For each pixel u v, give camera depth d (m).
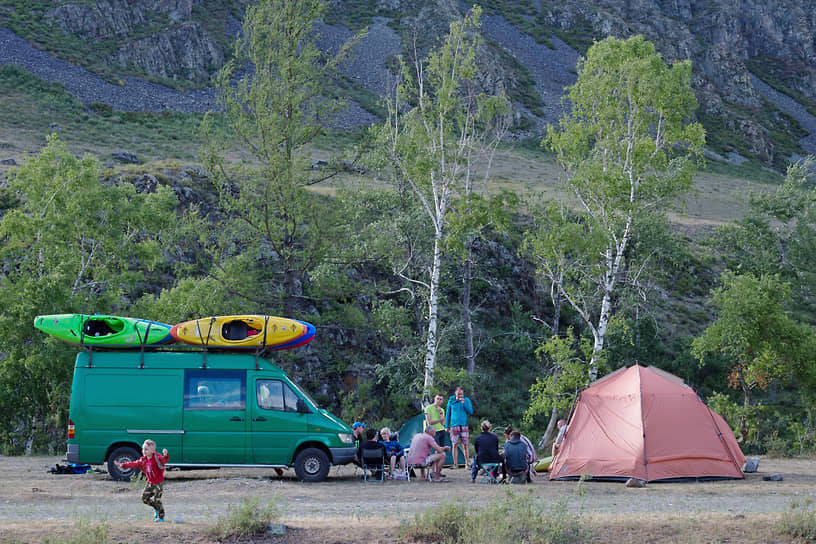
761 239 83.62
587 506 20.64
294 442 26.34
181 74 181.38
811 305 81.62
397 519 17.41
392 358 51.34
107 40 180.12
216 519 17.19
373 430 27.52
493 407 59.12
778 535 16.34
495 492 23.69
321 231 44.66
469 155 49.16
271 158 42.81
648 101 44.88
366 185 60.97
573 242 45.78
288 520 17.23
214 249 46.91
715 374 68.44
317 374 58.47
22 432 47.50
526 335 66.44
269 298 46.06
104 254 52.66
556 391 44.84
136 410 25.81
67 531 15.16
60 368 44.31
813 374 47.88
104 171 77.50
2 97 133.75
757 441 46.62
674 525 16.91
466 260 60.03
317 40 44.47
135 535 15.32
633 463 27.22
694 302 81.94
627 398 28.69
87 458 25.48
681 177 44.44
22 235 49.41
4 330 44.84
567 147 47.56
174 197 54.28
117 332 26.33
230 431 26.08
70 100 142.25
